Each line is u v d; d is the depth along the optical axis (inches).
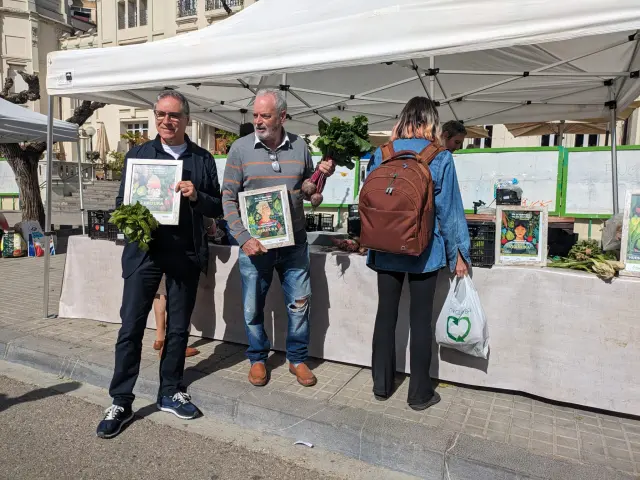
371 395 117.4
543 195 317.4
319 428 104.9
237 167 116.4
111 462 98.8
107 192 740.7
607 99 195.3
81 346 150.7
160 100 110.7
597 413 108.7
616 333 102.1
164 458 100.7
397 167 100.0
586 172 305.7
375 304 128.9
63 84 162.1
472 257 116.6
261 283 120.5
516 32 99.8
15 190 674.8
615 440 97.2
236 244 154.3
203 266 116.2
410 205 94.7
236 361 140.1
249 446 105.7
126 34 977.5
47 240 181.8
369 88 229.5
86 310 178.7
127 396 112.6
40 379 141.0
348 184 362.3
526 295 111.2
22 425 113.9
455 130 154.2
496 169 327.6
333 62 118.6
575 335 106.3
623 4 90.4
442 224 103.3
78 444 105.6
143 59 143.5
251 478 94.6
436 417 106.5
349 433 101.7
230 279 151.6
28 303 206.2
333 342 136.4
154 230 108.4
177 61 138.8
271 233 113.7
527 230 113.2
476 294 109.7
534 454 90.7
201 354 145.3
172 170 110.7
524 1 98.5
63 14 1040.8
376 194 99.0
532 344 111.7
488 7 101.9
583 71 177.0
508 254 113.7
